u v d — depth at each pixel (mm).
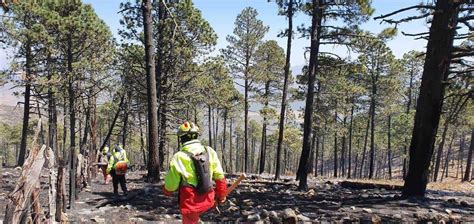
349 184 20047
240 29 42562
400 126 48000
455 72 12570
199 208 5215
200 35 27062
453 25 12125
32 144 5094
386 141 63250
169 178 5246
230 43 42625
